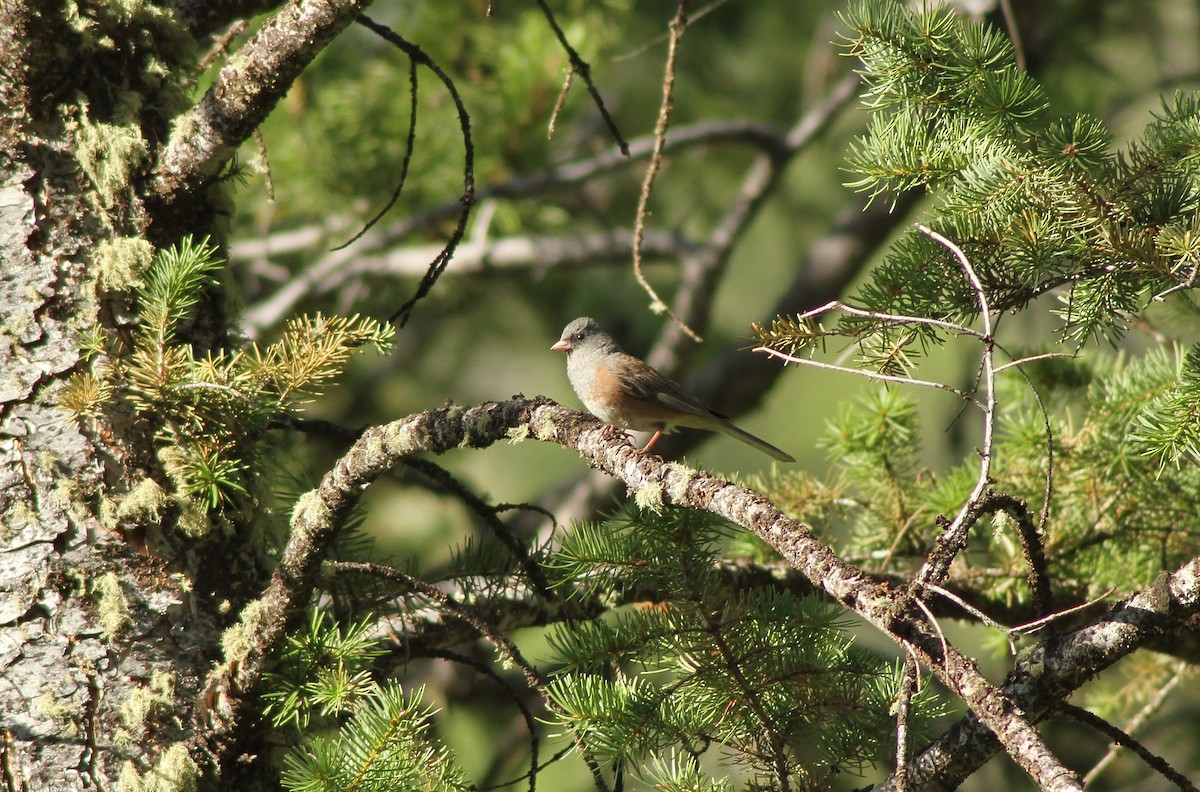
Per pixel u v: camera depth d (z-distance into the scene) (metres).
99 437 5.57
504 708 12.72
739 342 15.90
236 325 6.30
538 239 14.76
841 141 17.94
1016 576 7.50
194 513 5.64
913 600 4.20
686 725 5.57
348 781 5.10
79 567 5.50
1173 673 8.45
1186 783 4.69
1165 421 5.75
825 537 8.19
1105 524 7.52
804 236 19.55
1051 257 5.43
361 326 5.86
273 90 5.68
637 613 5.92
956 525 4.37
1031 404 8.30
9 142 5.72
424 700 11.70
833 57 16.55
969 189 5.59
